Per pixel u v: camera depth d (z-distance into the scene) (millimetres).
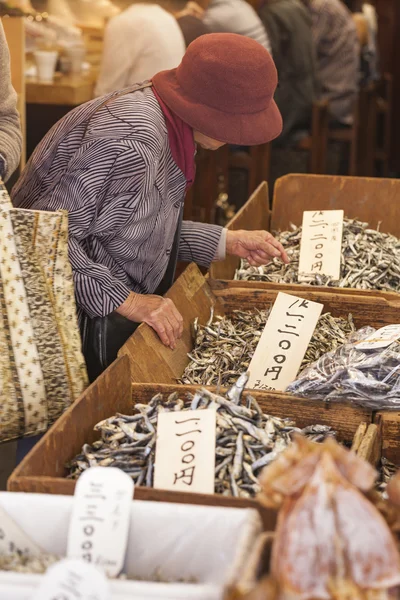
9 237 1503
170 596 883
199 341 2074
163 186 1899
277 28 4691
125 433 1430
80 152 1789
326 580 853
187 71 1822
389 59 7832
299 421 1584
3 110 1976
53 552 1082
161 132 1843
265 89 1824
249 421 1451
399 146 7867
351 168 5191
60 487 1182
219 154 4422
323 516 873
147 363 1828
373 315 2141
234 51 1791
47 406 1575
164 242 2008
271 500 920
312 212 2666
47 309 1544
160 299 1924
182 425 1396
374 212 2959
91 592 873
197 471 1311
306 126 5012
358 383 1541
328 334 2037
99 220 1825
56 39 4512
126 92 1893
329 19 5430
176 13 4219
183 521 1040
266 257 2373
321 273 2461
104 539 1035
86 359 1930
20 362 1524
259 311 2189
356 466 912
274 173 5043
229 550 1028
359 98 5191
